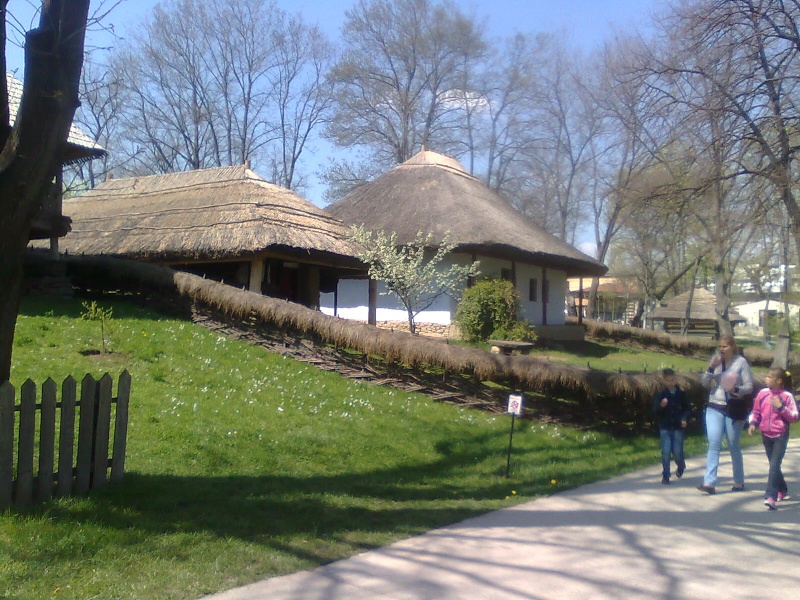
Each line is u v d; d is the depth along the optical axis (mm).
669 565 5961
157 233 19922
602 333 32125
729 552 6340
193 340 13836
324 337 14398
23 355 10695
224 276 21406
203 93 41406
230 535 5965
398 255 21750
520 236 24844
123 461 6820
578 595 5246
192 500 6695
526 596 5188
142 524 5926
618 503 8133
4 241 5660
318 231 20844
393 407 12266
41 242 21250
